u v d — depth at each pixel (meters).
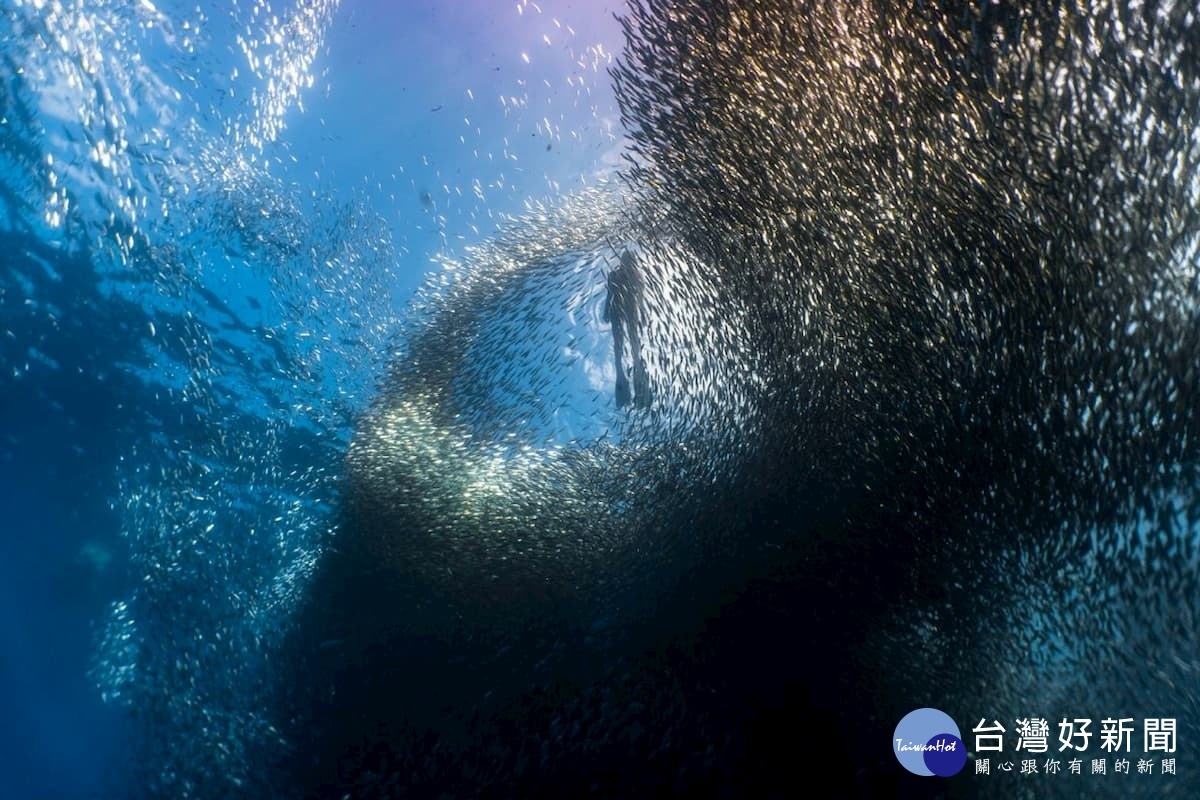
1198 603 2.76
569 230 6.22
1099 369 2.90
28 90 5.68
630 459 5.29
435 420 6.44
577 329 5.99
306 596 6.29
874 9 3.16
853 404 3.85
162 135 6.31
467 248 6.64
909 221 3.39
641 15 3.80
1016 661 3.26
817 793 3.53
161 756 5.78
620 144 5.69
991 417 3.28
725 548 4.46
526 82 5.96
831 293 3.83
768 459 4.34
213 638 6.31
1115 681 2.96
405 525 6.02
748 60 3.58
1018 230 3.04
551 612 4.97
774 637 4.05
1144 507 2.86
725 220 4.16
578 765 4.21
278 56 6.20
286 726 5.53
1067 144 2.82
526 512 5.54
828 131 3.51
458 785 4.56
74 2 5.58
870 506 3.81
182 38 6.04
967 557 3.46
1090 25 2.66
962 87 3.04
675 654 4.34
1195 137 2.54
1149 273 2.73
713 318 4.60
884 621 3.71
